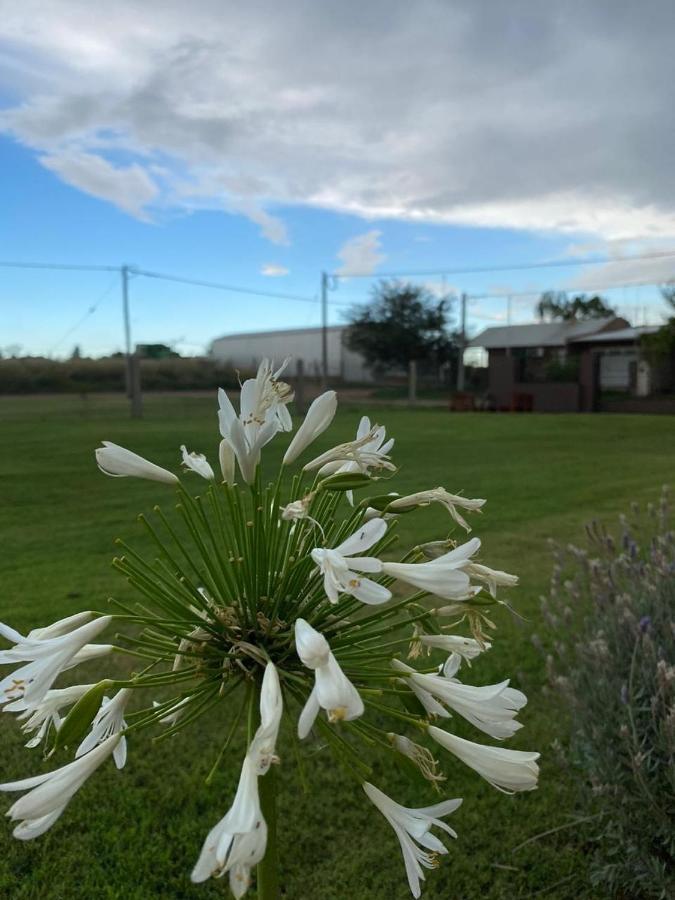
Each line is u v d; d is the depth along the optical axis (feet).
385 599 3.96
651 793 8.33
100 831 9.95
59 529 25.91
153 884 9.00
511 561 21.84
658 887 8.20
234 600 4.90
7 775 11.18
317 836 9.91
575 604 12.75
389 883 9.08
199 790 10.82
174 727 4.68
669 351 94.32
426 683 4.62
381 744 4.68
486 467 41.11
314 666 3.70
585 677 10.08
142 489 33.19
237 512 4.83
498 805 10.45
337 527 5.82
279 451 43.83
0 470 38.04
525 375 105.40
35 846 9.66
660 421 73.92
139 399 71.87
